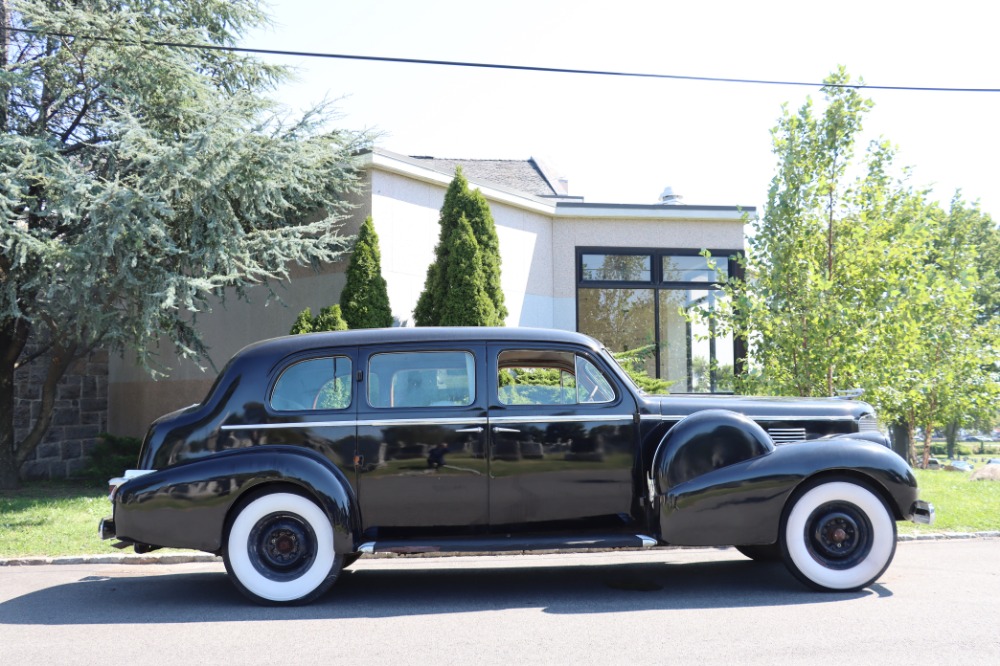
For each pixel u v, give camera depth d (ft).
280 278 42.14
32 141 37.50
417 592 20.93
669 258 58.34
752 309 37.52
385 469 19.83
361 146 45.34
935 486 37.22
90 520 32.65
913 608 17.87
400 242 47.06
